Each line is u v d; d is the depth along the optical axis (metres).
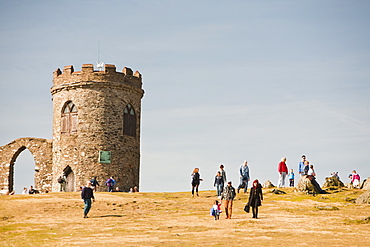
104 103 51.41
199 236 22.72
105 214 31.66
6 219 29.77
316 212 30.62
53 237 23.27
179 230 24.91
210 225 26.41
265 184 45.34
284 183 42.75
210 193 41.25
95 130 50.91
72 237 23.16
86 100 51.34
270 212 31.06
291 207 32.84
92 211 32.66
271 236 22.62
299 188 39.56
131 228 25.81
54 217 30.38
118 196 38.88
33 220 29.23
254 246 19.77
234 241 21.14
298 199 36.31
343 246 19.66
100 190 50.34
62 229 25.84
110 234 23.91
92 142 50.75
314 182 39.66
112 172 50.94
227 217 29.00
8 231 25.58
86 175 50.47
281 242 20.78
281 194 39.03
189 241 21.22
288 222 26.97
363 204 33.53
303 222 26.92
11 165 56.62
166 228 25.59
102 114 51.19
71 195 39.19
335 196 37.78
